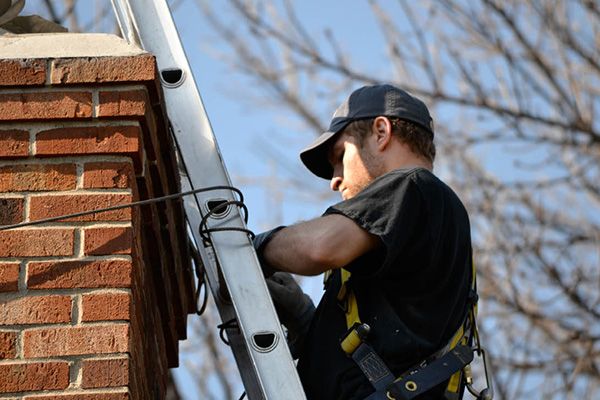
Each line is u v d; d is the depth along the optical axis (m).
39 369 7.95
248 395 9.07
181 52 9.34
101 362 7.98
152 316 9.38
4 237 8.28
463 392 8.92
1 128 8.54
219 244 8.72
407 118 9.46
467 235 9.09
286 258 8.64
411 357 8.61
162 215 9.22
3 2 9.54
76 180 8.46
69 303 8.13
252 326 8.48
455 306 8.88
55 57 8.66
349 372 8.59
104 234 8.30
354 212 8.60
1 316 8.08
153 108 8.87
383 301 8.70
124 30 9.59
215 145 9.07
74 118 8.54
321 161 9.80
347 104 9.64
